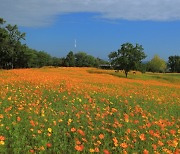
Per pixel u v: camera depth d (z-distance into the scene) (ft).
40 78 101.24
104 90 82.43
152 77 232.53
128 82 137.08
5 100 53.98
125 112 57.36
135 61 222.07
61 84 89.81
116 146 33.60
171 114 61.16
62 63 410.31
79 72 197.88
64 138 34.83
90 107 56.44
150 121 49.57
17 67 312.29
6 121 38.01
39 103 56.24
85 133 37.42
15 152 28.86
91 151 30.09
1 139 29.58
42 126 37.01
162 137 38.01
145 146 34.94
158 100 77.25
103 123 42.34
